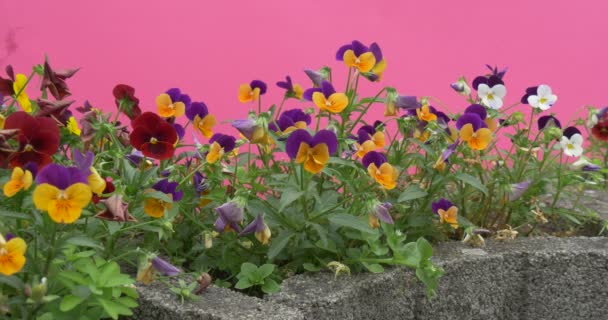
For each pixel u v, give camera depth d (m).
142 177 1.29
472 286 1.48
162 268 1.18
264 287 1.32
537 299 1.54
